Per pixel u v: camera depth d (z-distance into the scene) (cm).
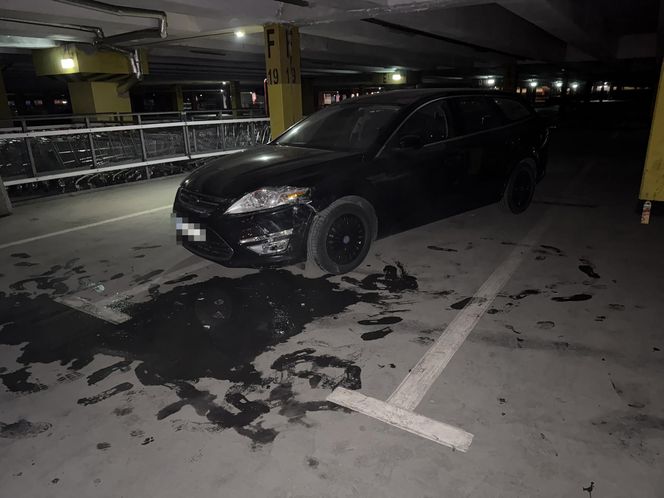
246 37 1603
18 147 773
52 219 645
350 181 389
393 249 470
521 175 567
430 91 480
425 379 255
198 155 1049
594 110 2702
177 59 2075
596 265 413
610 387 242
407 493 183
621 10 1446
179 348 297
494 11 1380
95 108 1429
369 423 223
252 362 279
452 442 208
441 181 459
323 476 193
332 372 265
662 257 430
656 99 471
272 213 360
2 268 454
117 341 309
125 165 907
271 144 506
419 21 1060
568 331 300
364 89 4984
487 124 511
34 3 812
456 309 336
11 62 1739
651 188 507
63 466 203
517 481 187
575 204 647
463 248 468
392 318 326
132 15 768
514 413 226
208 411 236
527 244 476
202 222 378
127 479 195
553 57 2264
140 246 511
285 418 229
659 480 185
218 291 383
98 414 237
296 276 408
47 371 277
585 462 195
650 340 286
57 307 364
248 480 192
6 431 227
